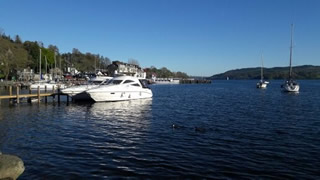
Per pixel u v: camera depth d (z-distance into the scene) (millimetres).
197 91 69500
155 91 68812
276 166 11367
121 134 16922
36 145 14258
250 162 11805
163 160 11938
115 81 36750
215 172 10648
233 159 12164
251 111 28250
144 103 35281
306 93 59656
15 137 15961
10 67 82812
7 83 66250
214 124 20562
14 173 8570
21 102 34500
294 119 22969
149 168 10992
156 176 10203
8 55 83938
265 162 11836
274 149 13781
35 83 59594
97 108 29797
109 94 34844
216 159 12141
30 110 27984
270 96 51000
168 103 36375
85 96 35875
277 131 18062
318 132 17828
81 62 145250
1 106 31203
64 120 22031
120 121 21703
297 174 10562
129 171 10656
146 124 20438
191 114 25875
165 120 22328
